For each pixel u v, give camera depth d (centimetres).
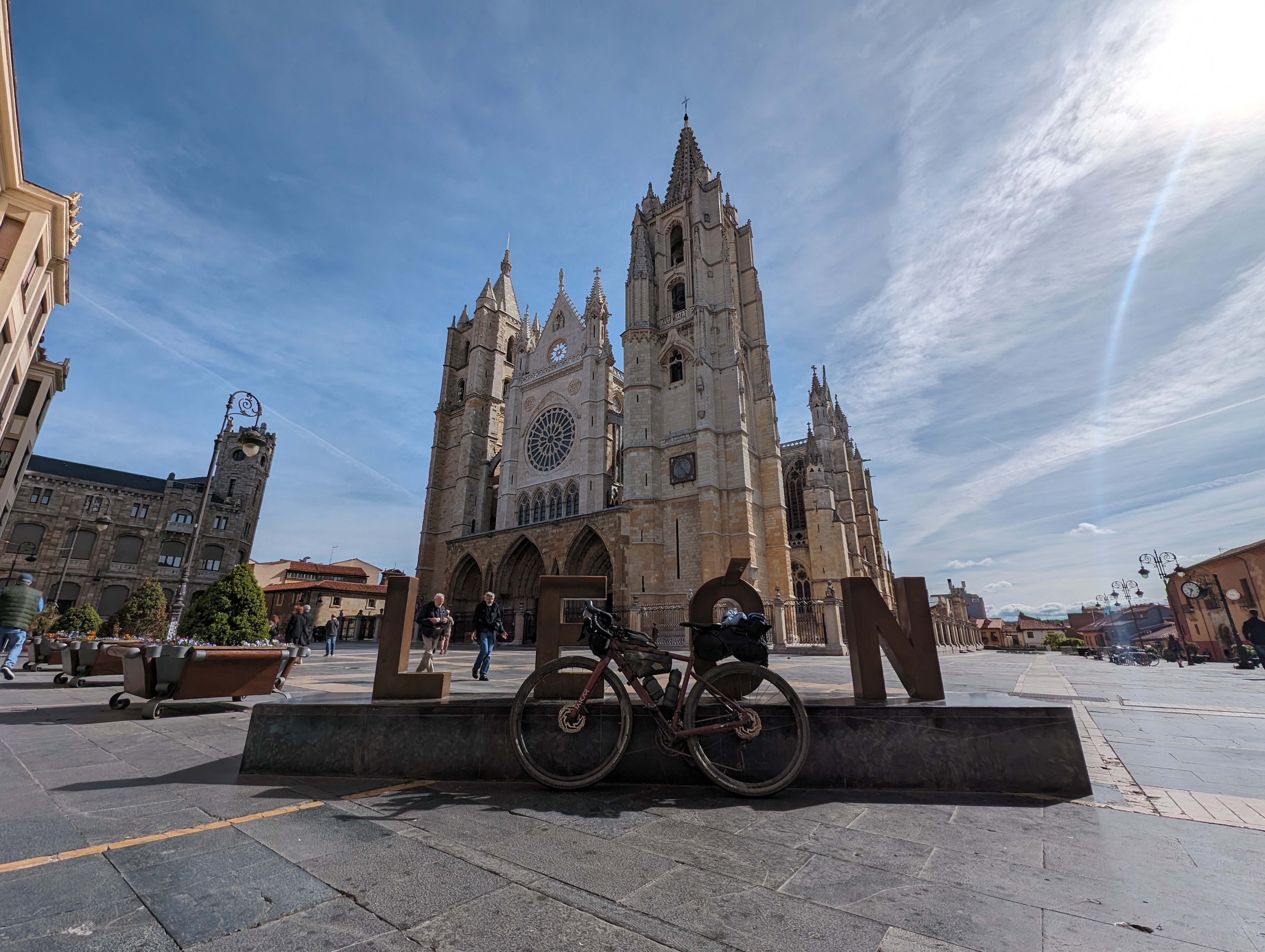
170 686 877
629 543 3972
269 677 962
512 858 355
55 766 579
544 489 4953
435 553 5675
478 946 252
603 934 264
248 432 1476
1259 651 1905
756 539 3934
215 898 294
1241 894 310
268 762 563
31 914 271
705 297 4400
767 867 346
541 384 5334
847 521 5619
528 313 5991
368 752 563
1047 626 11538
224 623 1271
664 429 4341
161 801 466
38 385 2688
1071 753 520
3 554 4769
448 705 571
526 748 546
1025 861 359
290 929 264
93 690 1214
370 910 284
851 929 269
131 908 281
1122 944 256
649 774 539
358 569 7969
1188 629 4547
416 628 4953
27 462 2655
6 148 1230
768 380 4491
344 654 3102
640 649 546
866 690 597
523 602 4688
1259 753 667
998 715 535
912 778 523
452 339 6450
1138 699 1193
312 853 358
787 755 530
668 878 328
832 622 2984
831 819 441
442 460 6053
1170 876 335
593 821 432
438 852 363
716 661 571
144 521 5397
